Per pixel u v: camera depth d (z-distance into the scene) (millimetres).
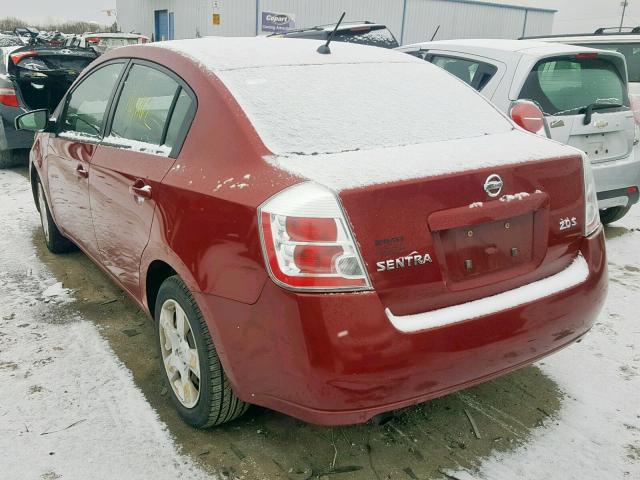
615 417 2609
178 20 22219
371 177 1929
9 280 4035
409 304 1953
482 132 2602
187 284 2262
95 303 3697
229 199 2045
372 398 1885
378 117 2475
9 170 7680
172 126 2562
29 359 3008
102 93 3346
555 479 2238
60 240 4461
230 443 2426
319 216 1827
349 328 1821
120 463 2287
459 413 2637
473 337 2000
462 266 2066
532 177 2207
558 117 4375
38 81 7414
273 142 2170
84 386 2791
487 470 2283
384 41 8117
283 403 2004
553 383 2869
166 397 2729
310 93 2494
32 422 2514
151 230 2520
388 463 2322
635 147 4805
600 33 7262
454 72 4957
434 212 1975
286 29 20969
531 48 4645
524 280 2217
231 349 2100
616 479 2238
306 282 1820
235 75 2475
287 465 2305
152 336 3283
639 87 6605
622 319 3533
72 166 3494
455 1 24953
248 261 1953
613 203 4770
